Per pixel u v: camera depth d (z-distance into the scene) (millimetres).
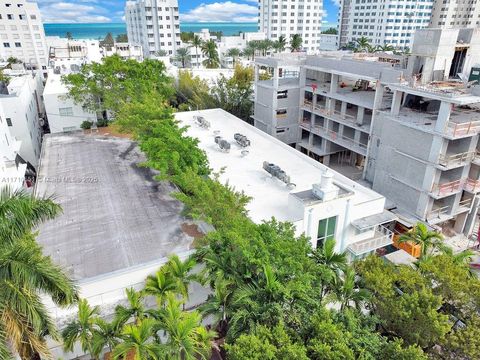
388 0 146250
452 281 18828
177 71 71938
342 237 27844
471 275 22344
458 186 33281
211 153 35812
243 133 41625
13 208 12805
